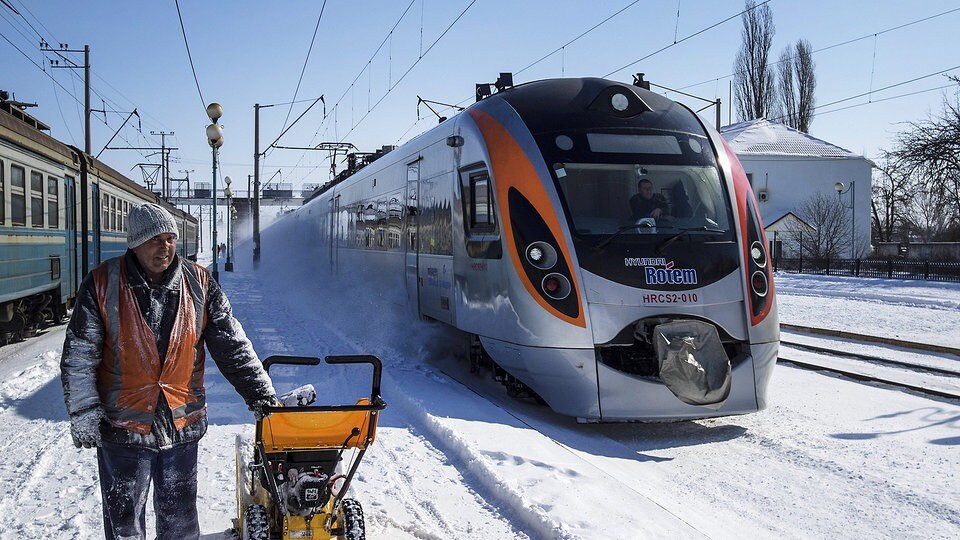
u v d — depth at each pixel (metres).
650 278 7.30
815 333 15.30
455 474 5.72
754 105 51.78
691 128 8.38
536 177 7.72
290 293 22.95
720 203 7.87
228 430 6.88
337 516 3.91
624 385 7.16
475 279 8.59
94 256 17.19
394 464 5.93
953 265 25.67
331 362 4.06
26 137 12.16
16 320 12.77
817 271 32.62
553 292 7.34
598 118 8.16
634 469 6.10
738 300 7.45
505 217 7.84
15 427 6.99
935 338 14.02
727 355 7.31
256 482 4.15
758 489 5.60
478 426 6.77
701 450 6.67
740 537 4.67
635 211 7.65
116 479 3.38
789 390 9.09
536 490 5.14
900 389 9.07
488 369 9.46
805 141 47.91
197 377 3.61
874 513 5.10
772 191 46.28
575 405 7.25
